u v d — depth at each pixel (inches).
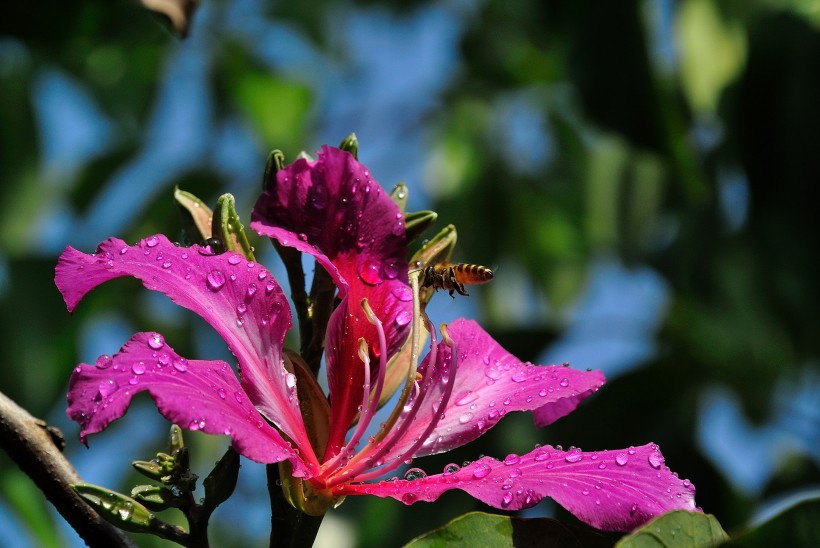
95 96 287.3
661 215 259.8
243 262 116.7
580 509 108.9
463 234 282.4
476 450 199.9
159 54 288.5
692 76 220.8
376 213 127.0
